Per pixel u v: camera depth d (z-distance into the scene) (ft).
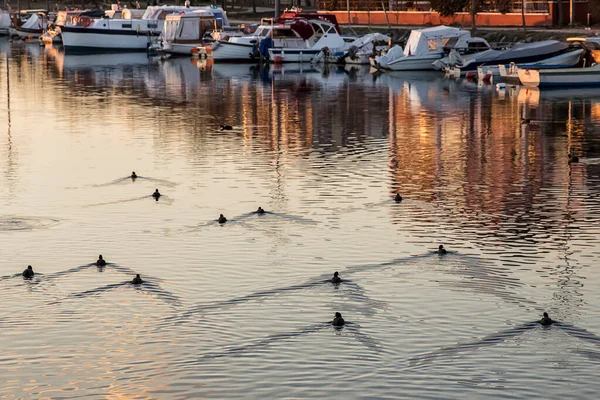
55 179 95.91
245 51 247.09
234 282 64.39
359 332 55.88
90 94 172.35
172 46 268.00
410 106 153.89
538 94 169.99
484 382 49.98
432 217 80.74
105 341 54.95
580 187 91.76
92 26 281.33
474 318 57.93
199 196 88.28
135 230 76.89
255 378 50.62
